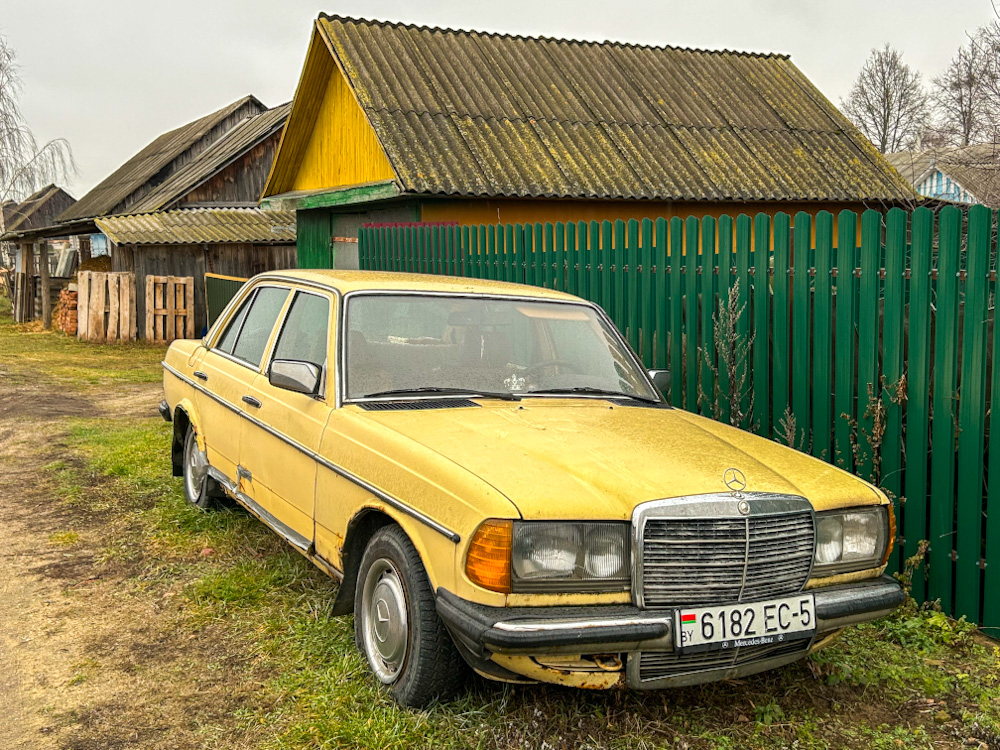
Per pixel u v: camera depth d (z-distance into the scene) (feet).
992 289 15.34
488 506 10.88
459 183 38.63
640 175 42.75
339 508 13.74
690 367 21.13
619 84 51.49
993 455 15.37
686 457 12.56
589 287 24.53
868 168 48.93
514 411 14.16
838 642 15.02
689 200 42.11
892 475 16.96
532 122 44.91
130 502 22.84
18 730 11.94
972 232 15.38
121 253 75.05
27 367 51.47
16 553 19.10
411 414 13.71
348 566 13.80
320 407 14.67
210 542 19.42
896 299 16.66
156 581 17.38
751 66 57.82
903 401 16.76
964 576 15.94
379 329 15.35
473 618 10.65
